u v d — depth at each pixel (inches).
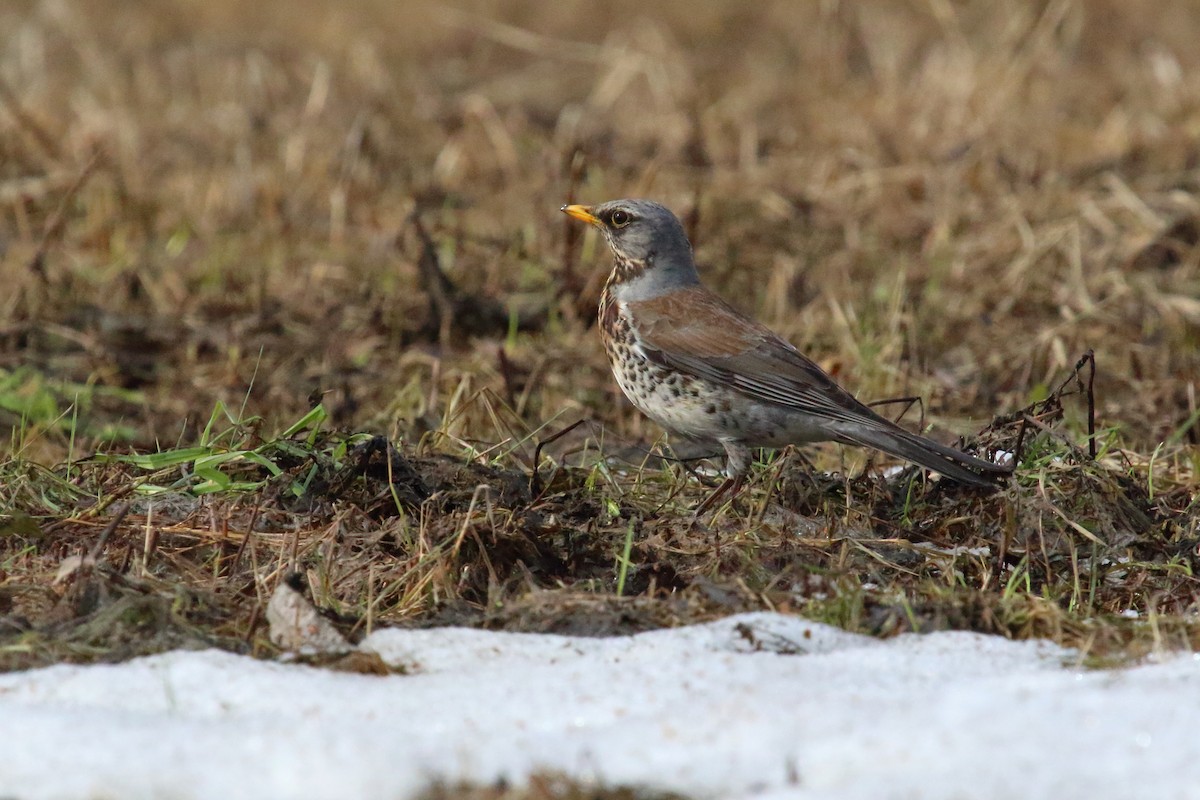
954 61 919.7
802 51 1008.9
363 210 738.8
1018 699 279.7
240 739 263.9
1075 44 1001.5
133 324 609.3
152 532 371.9
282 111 885.2
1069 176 755.4
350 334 603.5
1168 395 547.2
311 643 326.3
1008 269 663.1
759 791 250.1
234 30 1051.3
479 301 622.2
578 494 411.2
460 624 341.4
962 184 760.3
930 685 299.1
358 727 270.7
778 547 379.2
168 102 901.8
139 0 1099.9
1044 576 379.9
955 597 344.8
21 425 494.9
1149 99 895.1
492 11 1079.0
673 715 273.7
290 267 680.4
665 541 384.8
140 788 249.6
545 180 783.1
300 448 412.8
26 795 248.4
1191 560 386.6
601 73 986.7
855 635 332.8
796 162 808.3
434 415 517.0
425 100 909.2
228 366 578.2
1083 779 243.3
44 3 1058.1
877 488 425.1
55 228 633.6
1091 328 611.2
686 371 442.3
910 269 669.9
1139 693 279.6
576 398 550.9
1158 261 673.0
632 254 463.5
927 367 574.2
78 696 291.7
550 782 253.0
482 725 277.4
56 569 364.5
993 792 239.9
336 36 1034.1
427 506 391.2
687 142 831.1
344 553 373.4
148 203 727.7
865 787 243.9
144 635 324.2
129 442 506.9
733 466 437.4
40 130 783.7
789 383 430.3
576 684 296.0
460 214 745.6
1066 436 426.6
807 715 271.4
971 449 432.8
